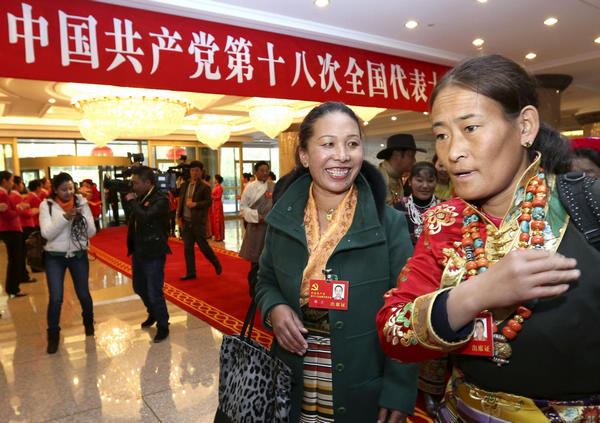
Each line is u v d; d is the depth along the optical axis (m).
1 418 2.46
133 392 2.73
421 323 0.60
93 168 12.58
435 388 2.26
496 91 0.60
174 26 3.69
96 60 3.29
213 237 10.41
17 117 10.65
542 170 0.66
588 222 0.59
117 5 3.40
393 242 1.25
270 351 1.37
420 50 5.34
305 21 4.31
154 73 3.57
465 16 4.64
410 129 12.95
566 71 7.12
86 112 7.25
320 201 1.31
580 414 0.60
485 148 0.61
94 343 3.58
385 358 1.21
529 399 0.62
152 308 3.62
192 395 2.68
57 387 2.82
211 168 14.90
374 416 1.18
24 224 6.59
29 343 3.63
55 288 3.50
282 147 10.40
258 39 4.20
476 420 0.68
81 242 3.59
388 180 3.32
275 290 1.35
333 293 1.17
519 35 5.38
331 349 1.18
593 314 0.57
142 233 3.54
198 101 8.22
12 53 2.98
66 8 3.18
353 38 4.71
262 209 4.44
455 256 0.70
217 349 3.40
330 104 1.25
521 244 0.63
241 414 1.17
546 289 0.50
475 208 0.68
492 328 0.62
